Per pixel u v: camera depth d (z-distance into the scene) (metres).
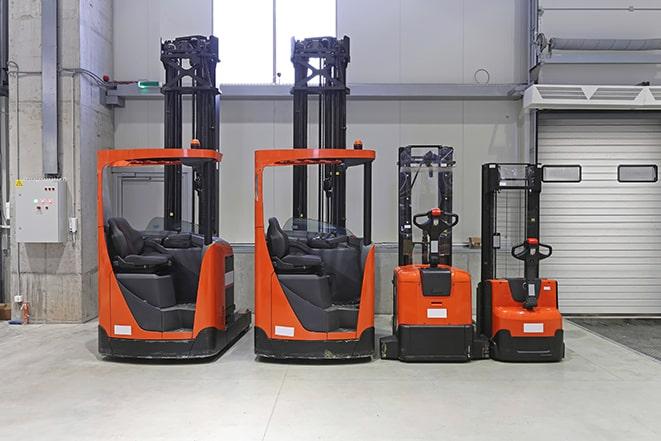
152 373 4.52
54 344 5.39
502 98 7.05
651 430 3.39
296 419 3.55
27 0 6.25
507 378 4.40
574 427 3.44
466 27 7.06
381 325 6.27
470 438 3.28
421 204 6.19
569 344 5.53
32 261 6.26
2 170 6.94
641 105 6.50
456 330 4.81
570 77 6.84
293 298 4.75
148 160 4.96
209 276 4.79
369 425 3.46
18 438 3.28
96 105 6.64
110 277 4.82
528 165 5.15
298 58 5.84
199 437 3.29
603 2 6.87
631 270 7.09
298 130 5.94
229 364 4.78
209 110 5.93
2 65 6.82
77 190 6.23
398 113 7.09
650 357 5.02
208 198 4.98
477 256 6.81
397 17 7.06
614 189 7.10
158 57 7.12
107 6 6.95
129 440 3.25
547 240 7.12
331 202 6.06
